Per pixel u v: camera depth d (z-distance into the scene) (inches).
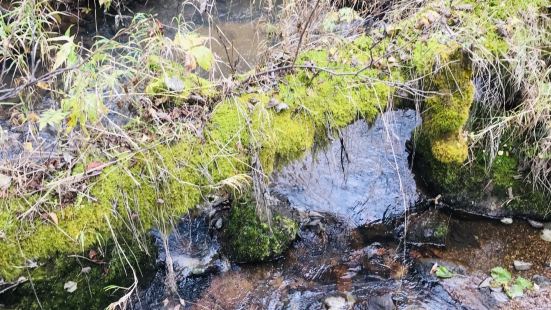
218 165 118.1
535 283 142.1
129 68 125.5
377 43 143.4
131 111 128.6
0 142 126.5
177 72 131.6
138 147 114.9
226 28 199.2
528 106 147.1
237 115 123.5
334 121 131.3
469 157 155.9
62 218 107.2
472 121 157.6
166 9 207.2
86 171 111.6
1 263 104.4
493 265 147.6
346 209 161.3
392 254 151.6
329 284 144.3
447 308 137.3
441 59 136.6
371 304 138.4
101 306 129.0
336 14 155.7
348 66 138.6
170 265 133.0
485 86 151.2
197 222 152.3
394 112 161.6
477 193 158.4
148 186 113.0
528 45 145.2
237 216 148.6
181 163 115.6
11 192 107.9
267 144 122.9
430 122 149.4
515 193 156.8
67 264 116.6
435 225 156.9
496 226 157.4
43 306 117.3
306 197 161.3
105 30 194.7
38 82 130.6
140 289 138.1
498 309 136.6
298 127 127.3
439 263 148.6
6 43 127.6
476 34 142.6
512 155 155.9
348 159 157.9
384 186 165.9
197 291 142.1
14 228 104.7
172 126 121.2
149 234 139.7
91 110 115.1
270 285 144.3
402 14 159.3
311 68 135.2
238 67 177.9
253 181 127.0
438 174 158.7
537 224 157.2
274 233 147.7
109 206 110.0
